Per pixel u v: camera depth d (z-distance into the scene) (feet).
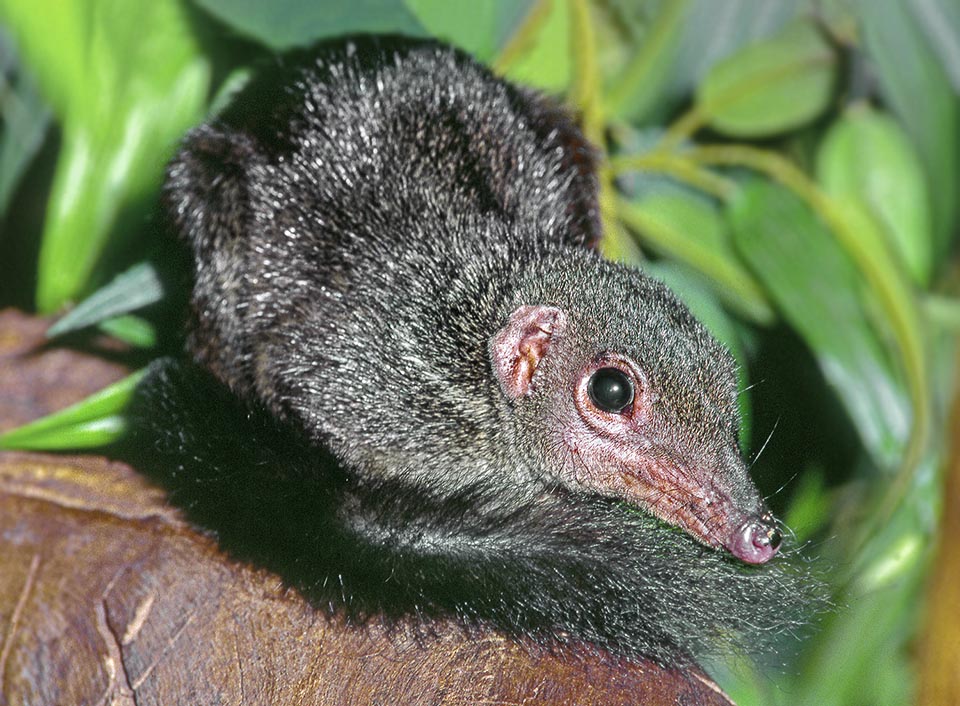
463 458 2.35
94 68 2.44
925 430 2.40
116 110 2.45
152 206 2.41
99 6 2.44
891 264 2.46
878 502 2.46
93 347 2.38
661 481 2.31
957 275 2.56
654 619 2.23
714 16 2.56
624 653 2.20
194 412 2.29
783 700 2.38
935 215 2.54
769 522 2.29
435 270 2.36
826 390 2.50
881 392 2.45
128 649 2.19
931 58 2.51
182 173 2.37
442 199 2.39
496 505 2.31
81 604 2.20
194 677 2.19
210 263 2.35
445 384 2.34
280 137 2.38
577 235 2.44
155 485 2.25
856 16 2.53
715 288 2.51
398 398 2.34
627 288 2.34
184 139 2.38
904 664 2.45
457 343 2.35
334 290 2.35
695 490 2.30
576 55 2.50
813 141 2.59
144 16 2.45
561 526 2.28
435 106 2.40
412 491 2.31
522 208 2.42
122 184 2.45
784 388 2.48
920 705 2.40
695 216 2.52
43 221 2.59
